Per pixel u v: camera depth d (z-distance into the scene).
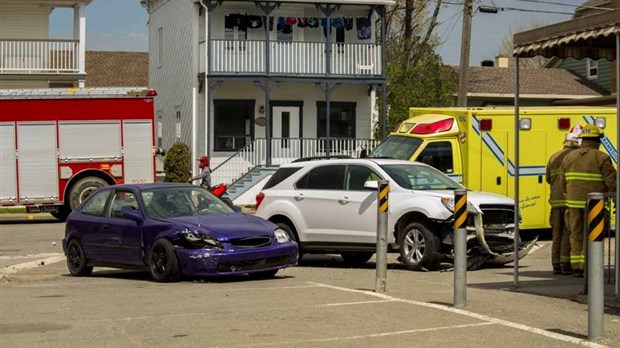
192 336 9.41
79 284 14.52
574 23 11.30
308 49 37.00
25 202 28.47
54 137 28.67
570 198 13.38
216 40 36.06
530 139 21.38
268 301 11.73
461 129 21.22
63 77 37.44
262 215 17.38
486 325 9.67
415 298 11.78
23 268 17.58
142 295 12.67
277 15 37.69
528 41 12.30
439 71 39.09
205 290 13.05
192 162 37.47
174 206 14.98
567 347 8.52
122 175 29.22
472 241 15.27
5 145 28.31
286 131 37.97
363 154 22.44
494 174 21.11
